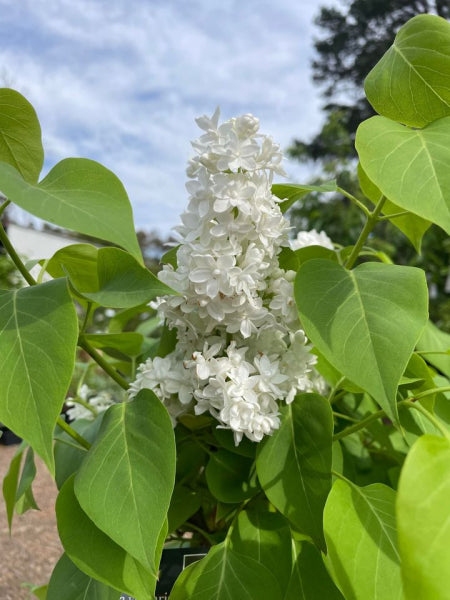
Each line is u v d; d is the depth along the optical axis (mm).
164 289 251
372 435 389
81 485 229
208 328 279
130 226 229
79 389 473
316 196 3148
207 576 267
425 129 257
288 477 266
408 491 166
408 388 305
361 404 403
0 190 205
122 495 223
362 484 381
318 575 270
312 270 265
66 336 223
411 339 223
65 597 277
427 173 226
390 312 236
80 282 365
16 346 224
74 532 244
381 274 259
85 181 241
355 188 3127
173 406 304
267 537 282
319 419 277
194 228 267
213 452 322
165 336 338
